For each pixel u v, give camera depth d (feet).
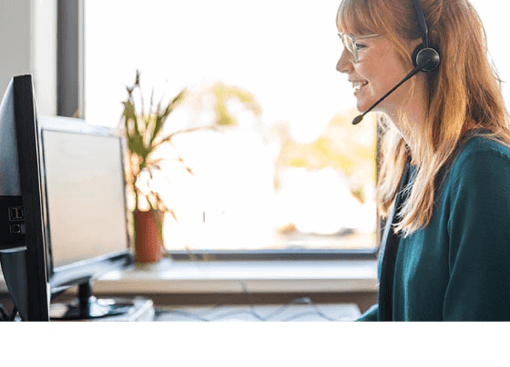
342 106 5.53
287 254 5.70
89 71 5.53
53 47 5.39
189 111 5.40
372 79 2.63
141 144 4.98
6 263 2.59
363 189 5.57
